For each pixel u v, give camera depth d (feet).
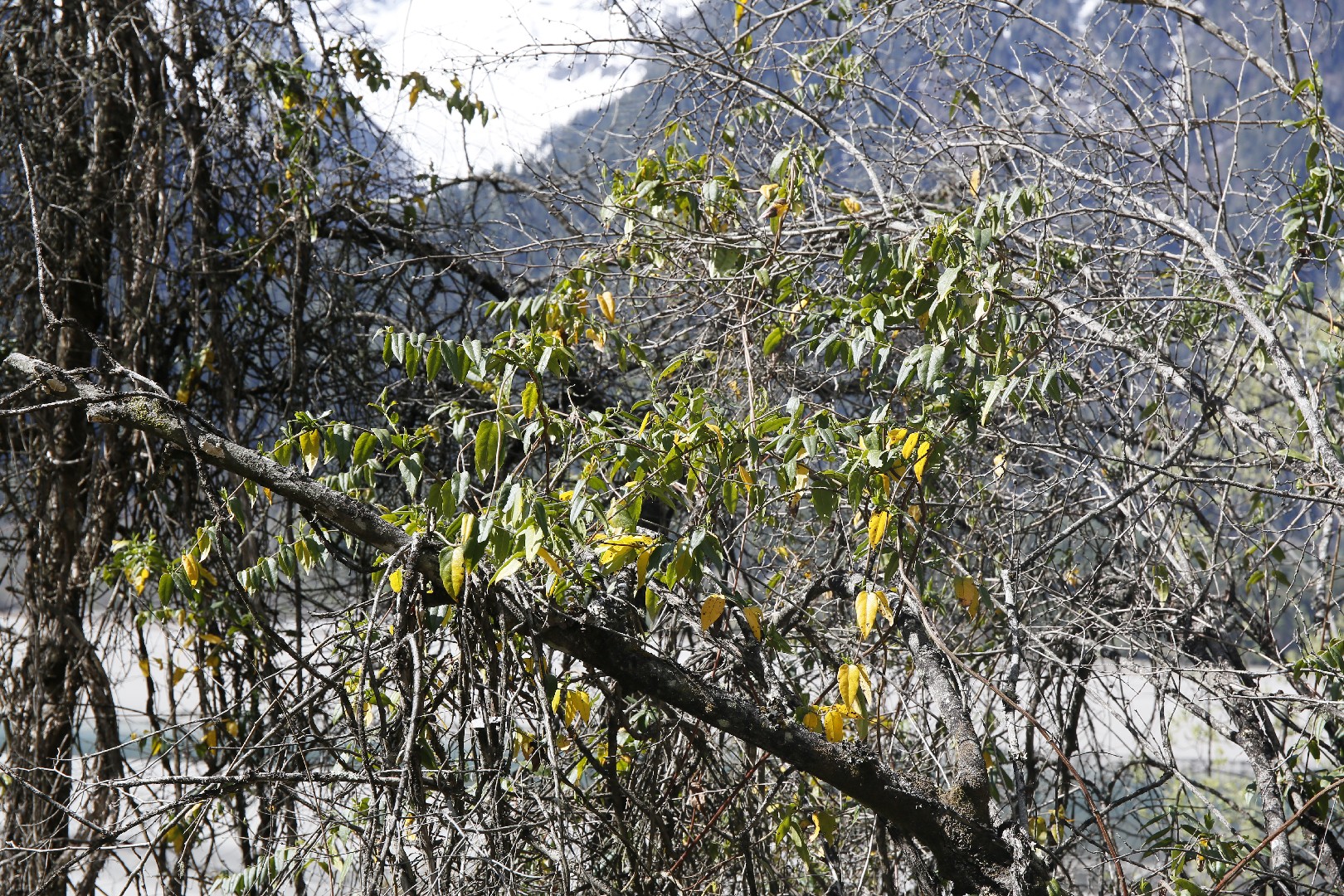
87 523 13.98
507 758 7.71
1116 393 10.84
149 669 13.37
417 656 7.04
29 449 14.19
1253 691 9.55
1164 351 10.80
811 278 11.33
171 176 14.97
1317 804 9.62
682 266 12.01
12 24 14.46
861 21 13.23
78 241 14.40
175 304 14.60
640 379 14.76
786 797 9.81
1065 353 10.62
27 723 13.24
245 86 15.25
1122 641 10.44
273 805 8.73
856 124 13.25
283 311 15.92
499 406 7.78
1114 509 11.73
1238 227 12.03
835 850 9.93
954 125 12.81
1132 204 11.39
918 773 9.95
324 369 15.65
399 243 16.56
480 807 7.32
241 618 12.48
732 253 10.62
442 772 7.55
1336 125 10.78
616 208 11.07
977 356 8.69
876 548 8.52
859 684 7.68
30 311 14.30
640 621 8.44
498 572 6.75
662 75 13.99
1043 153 11.46
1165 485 11.39
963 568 9.76
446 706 7.89
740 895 9.59
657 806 8.87
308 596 13.71
